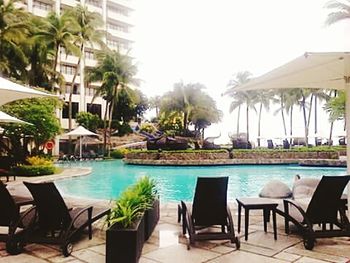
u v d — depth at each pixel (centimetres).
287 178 1755
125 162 2538
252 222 598
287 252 443
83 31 3189
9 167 1460
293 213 523
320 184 460
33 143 1988
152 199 545
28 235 446
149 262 408
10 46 2531
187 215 483
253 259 418
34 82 2831
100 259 420
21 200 581
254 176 1842
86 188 1379
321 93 4334
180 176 1831
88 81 3656
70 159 2928
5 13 2508
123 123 4228
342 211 496
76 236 474
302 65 474
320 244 474
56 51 2906
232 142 3259
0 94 579
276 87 621
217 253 440
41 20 2848
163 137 2694
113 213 412
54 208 449
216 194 469
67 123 4219
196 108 3872
